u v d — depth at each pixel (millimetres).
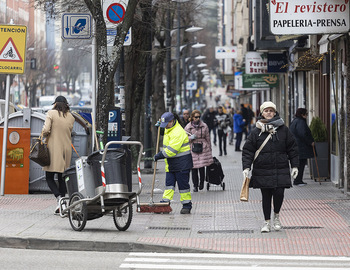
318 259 22547
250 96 172125
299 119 45625
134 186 46594
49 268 21172
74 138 41812
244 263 21984
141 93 63500
